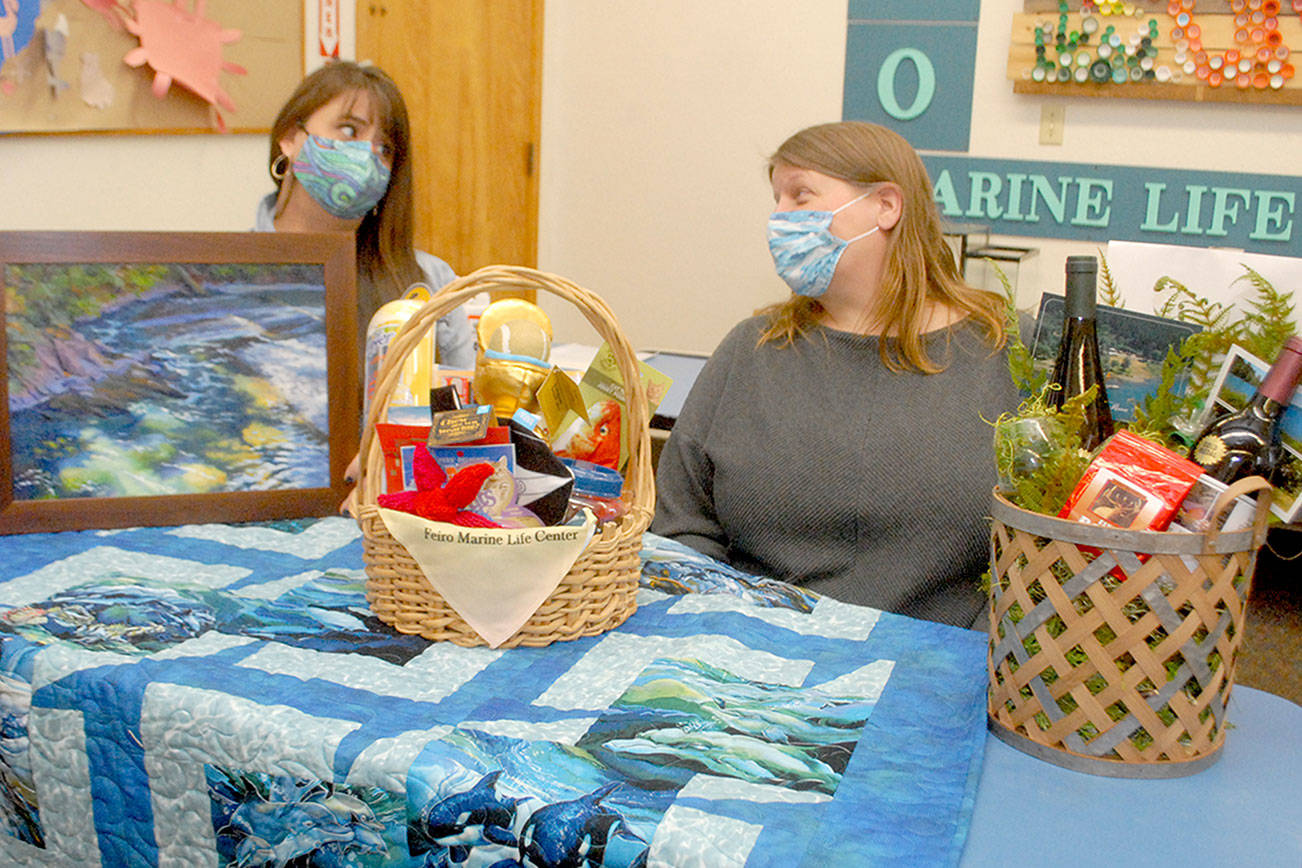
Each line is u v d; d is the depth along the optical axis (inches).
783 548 64.1
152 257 52.1
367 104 70.3
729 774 33.6
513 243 180.1
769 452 63.8
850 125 63.6
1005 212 165.3
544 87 180.2
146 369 52.7
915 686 40.5
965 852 31.0
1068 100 158.7
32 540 51.1
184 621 43.1
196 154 114.3
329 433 54.9
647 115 180.9
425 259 86.7
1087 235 162.2
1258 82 146.9
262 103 121.4
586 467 44.6
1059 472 35.3
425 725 36.0
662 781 33.0
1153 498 33.1
